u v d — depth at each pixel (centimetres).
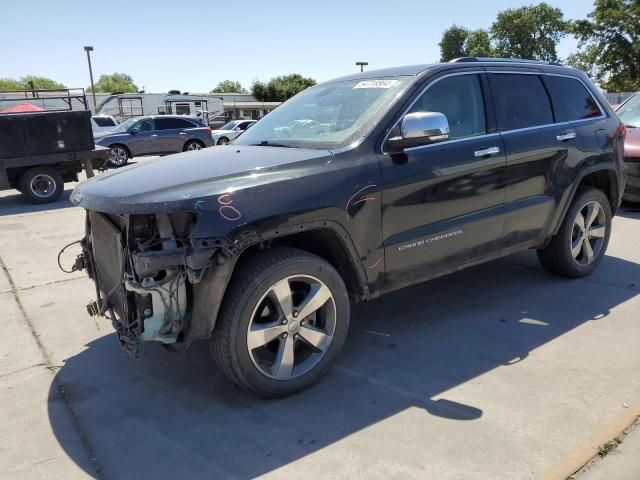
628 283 488
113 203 285
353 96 389
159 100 3756
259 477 255
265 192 293
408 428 286
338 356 371
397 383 333
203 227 273
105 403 327
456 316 430
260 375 305
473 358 361
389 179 337
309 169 313
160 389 341
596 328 397
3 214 1023
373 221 333
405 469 255
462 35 8744
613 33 4238
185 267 278
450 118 383
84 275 591
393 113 353
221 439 285
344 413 303
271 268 296
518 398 310
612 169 495
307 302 315
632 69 4269
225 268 280
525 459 258
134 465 269
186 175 305
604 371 336
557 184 448
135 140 2039
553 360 352
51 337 427
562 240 474
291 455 270
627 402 301
